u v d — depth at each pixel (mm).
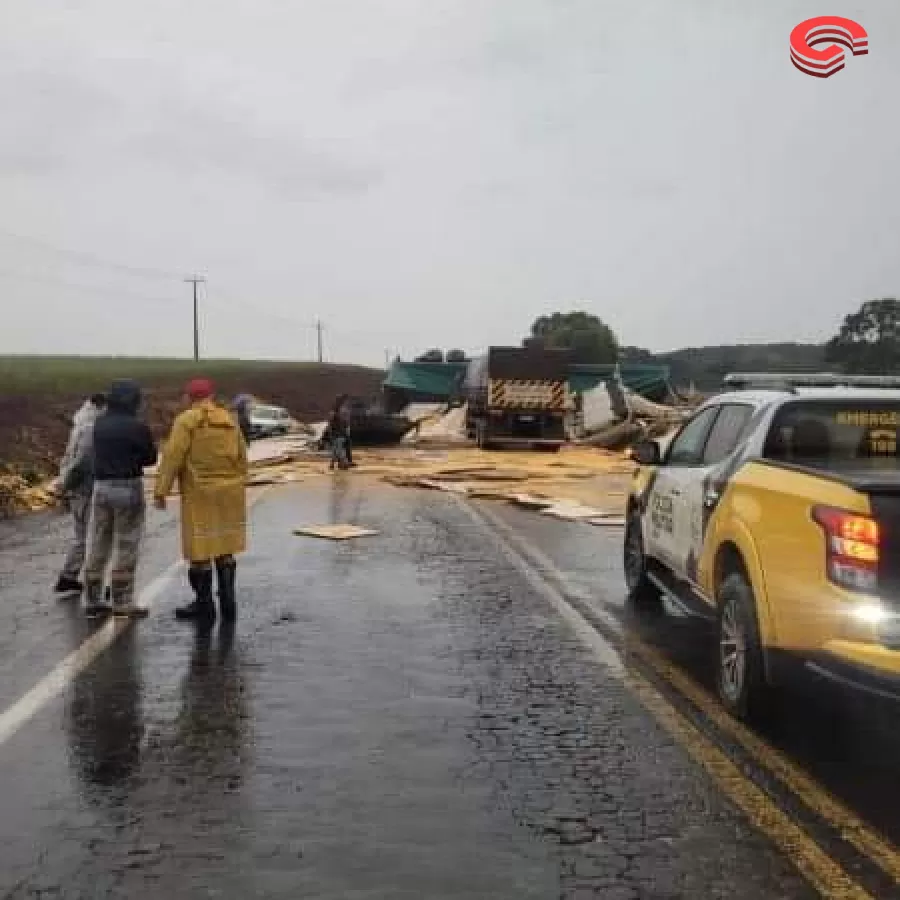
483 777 4980
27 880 3908
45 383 46094
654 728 5738
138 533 8516
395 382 44406
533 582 10203
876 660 4652
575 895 3801
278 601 9141
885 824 4461
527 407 33156
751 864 4066
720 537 6227
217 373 74125
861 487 4781
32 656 7219
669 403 44000
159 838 4273
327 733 5617
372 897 3775
